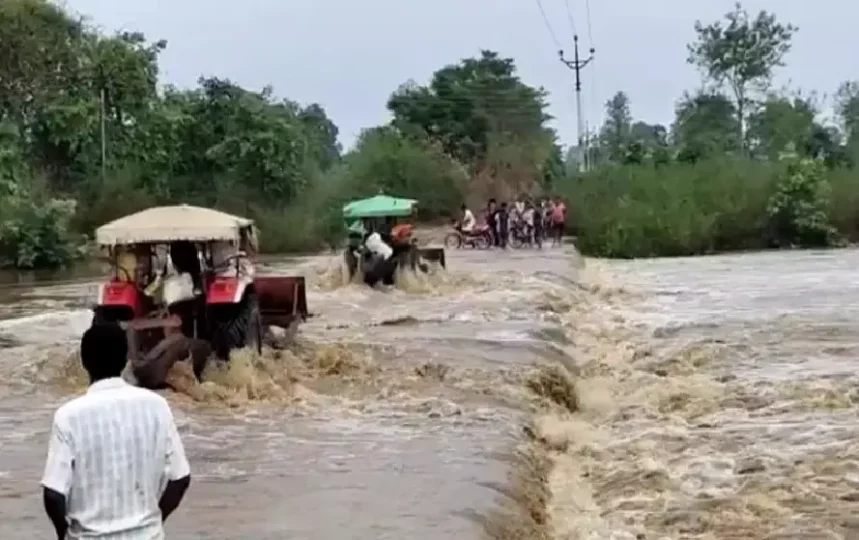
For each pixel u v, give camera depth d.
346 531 8.35
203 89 55.75
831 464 10.97
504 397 13.91
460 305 23.48
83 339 5.15
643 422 13.57
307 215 52.53
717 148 63.25
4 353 17.70
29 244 41.56
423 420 12.65
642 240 45.59
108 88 51.97
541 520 9.52
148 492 5.04
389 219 27.83
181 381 13.90
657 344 19.05
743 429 12.71
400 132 66.44
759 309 23.34
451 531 8.23
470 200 62.06
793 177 47.59
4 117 49.31
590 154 74.69
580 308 25.02
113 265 14.74
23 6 48.38
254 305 14.96
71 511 4.95
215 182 54.00
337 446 11.30
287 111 59.22
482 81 72.12
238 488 9.69
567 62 63.22
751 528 9.29
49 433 12.07
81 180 51.19
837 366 16.25
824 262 37.44
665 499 10.20
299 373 15.11
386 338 18.48
